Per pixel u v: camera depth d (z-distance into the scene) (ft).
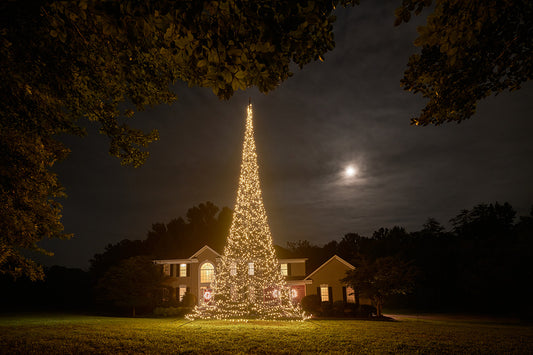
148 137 27.78
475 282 106.01
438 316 100.94
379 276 87.04
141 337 47.11
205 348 39.70
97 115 25.95
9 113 22.85
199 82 16.28
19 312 113.09
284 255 129.18
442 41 13.73
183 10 11.21
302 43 13.76
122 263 108.27
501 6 12.89
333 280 112.78
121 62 19.06
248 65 11.96
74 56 19.57
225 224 185.68
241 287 82.43
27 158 24.17
